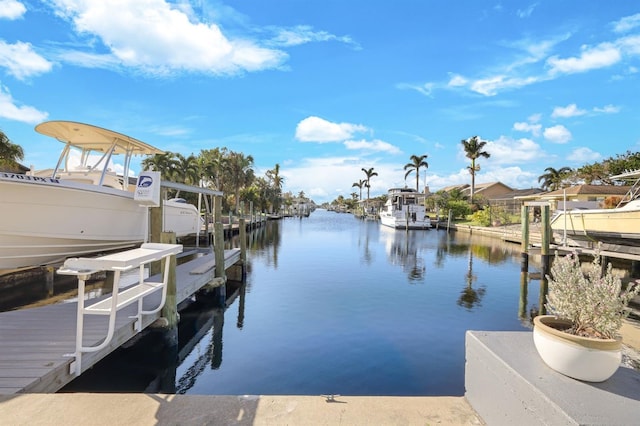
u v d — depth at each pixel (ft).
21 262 30.40
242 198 169.99
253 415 7.82
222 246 34.45
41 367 12.62
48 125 33.81
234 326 26.58
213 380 18.44
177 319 21.85
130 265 12.94
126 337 17.17
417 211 132.67
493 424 7.29
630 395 6.01
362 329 25.70
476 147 167.53
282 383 18.02
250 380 18.37
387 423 7.56
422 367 19.62
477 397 7.98
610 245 41.55
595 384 6.33
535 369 6.77
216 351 21.98
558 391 6.07
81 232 32.71
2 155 73.77
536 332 7.16
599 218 43.37
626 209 39.40
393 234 113.70
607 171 104.01
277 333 24.99
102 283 34.17
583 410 5.54
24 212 28.32
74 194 31.12
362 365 19.88
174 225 57.26
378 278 44.62
